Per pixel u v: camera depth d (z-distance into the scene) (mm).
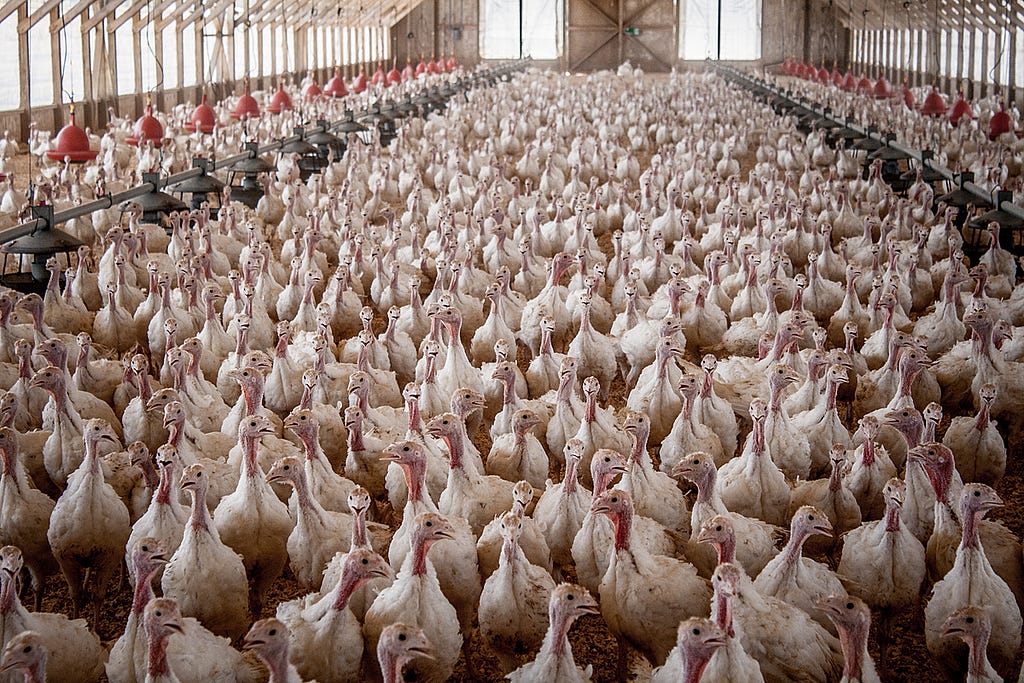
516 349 12477
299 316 12945
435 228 18281
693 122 35531
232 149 25938
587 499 7926
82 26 31516
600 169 26344
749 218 19406
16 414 9430
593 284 13172
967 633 6102
